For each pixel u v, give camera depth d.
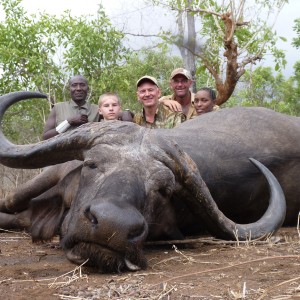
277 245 2.31
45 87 5.00
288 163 2.89
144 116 3.60
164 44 4.76
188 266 1.99
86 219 1.86
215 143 2.71
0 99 2.48
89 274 1.89
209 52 4.74
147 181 2.04
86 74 4.94
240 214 2.83
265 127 2.91
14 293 1.64
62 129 3.37
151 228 2.19
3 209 2.88
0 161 2.32
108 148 2.09
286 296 1.53
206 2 4.55
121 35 4.89
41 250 2.41
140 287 1.67
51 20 5.04
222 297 1.55
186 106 3.86
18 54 4.97
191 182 2.21
